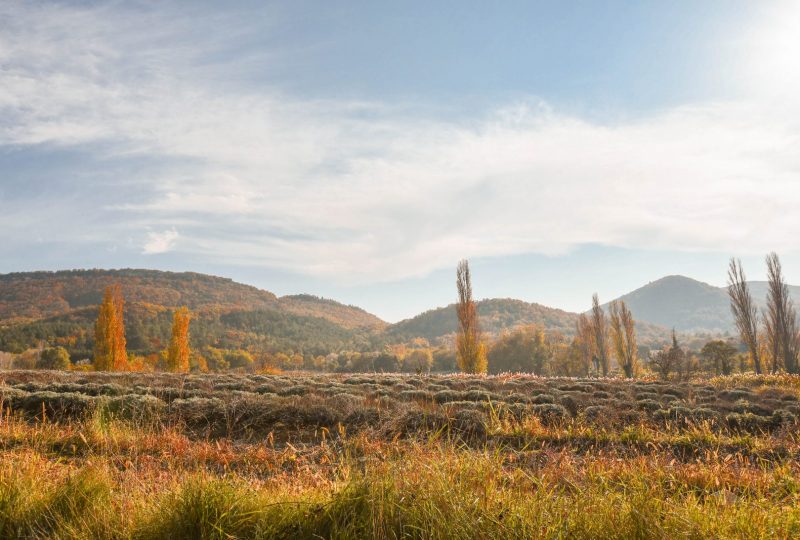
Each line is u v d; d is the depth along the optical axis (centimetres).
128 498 368
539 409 1224
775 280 3909
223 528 305
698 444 909
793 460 659
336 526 295
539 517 294
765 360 4412
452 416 1028
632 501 304
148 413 958
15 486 364
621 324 5316
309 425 1032
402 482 338
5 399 1084
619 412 1198
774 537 283
